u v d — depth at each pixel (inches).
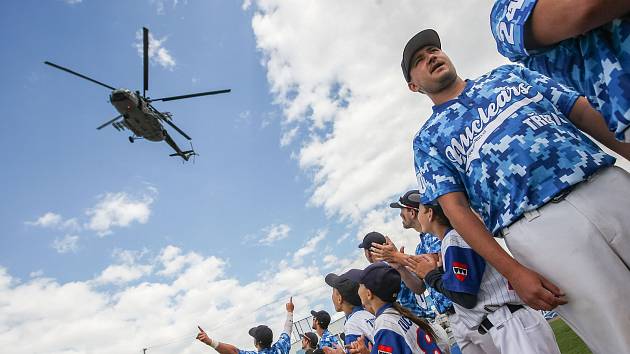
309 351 243.8
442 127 91.4
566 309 70.5
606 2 50.5
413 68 102.7
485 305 105.4
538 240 71.8
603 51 58.2
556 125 77.2
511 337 101.0
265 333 273.0
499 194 78.4
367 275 129.5
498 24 65.7
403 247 154.6
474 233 80.6
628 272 65.2
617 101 57.2
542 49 63.0
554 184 70.2
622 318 63.6
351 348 141.7
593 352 70.8
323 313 258.8
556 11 54.8
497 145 78.6
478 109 86.3
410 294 181.0
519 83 85.2
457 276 106.6
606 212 66.7
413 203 164.4
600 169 69.6
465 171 88.3
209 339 257.8
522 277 72.6
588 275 66.1
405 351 114.8
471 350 128.7
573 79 64.5
